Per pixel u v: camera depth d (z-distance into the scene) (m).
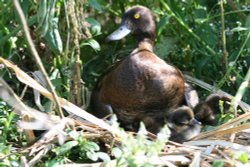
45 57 12.34
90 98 12.05
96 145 9.73
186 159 9.80
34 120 10.24
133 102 11.45
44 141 9.98
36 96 11.09
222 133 10.59
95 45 11.84
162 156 9.79
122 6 13.56
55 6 11.72
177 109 11.34
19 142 10.77
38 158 9.83
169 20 13.30
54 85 11.65
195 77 13.13
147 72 11.38
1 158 9.49
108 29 13.95
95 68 13.45
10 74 11.88
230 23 13.44
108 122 11.16
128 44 13.89
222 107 11.61
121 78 11.44
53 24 11.38
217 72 13.13
